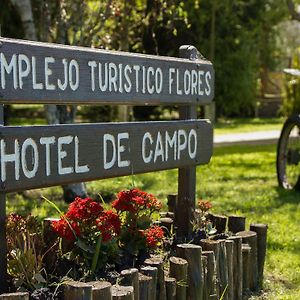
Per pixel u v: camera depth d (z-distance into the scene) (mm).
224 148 27031
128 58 6801
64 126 5984
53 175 5887
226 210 13336
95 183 16297
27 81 5660
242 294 7844
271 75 47969
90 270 6094
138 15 16734
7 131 5449
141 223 6809
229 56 40125
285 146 16547
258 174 19094
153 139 7125
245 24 41188
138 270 6293
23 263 5828
